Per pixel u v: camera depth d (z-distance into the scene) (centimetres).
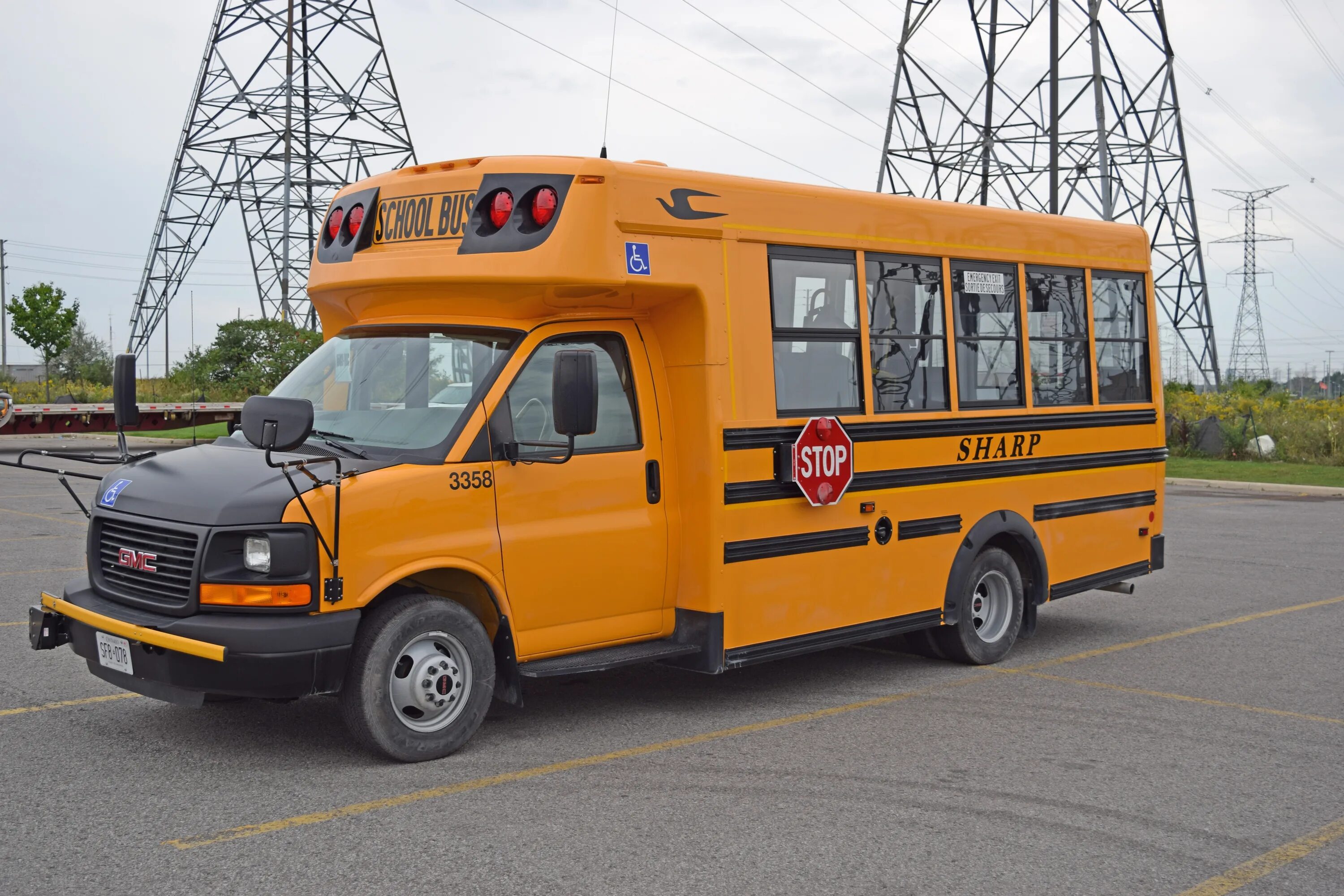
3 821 475
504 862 443
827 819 498
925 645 817
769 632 665
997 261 803
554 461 590
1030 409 824
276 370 3728
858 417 705
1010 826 495
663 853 455
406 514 543
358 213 653
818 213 688
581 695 714
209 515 522
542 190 588
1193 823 503
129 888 411
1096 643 889
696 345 638
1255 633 930
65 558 1137
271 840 459
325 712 647
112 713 637
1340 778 566
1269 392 4050
